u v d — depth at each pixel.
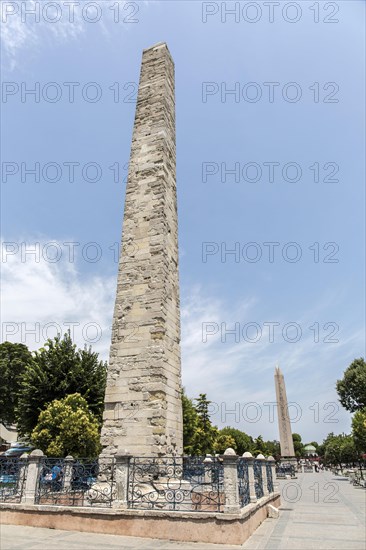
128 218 18.11
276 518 14.32
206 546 9.30
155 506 11.47
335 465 69.44
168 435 14.27
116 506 10.93
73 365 30.20
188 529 9.91
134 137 20.05
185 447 44.12
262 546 9.39
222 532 9.66
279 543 9.77
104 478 13.15
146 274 16.58
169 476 13.45
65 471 12.61
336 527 12.27
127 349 15.48
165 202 18.02
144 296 16.19
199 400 56.81
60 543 9.41
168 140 19.86
